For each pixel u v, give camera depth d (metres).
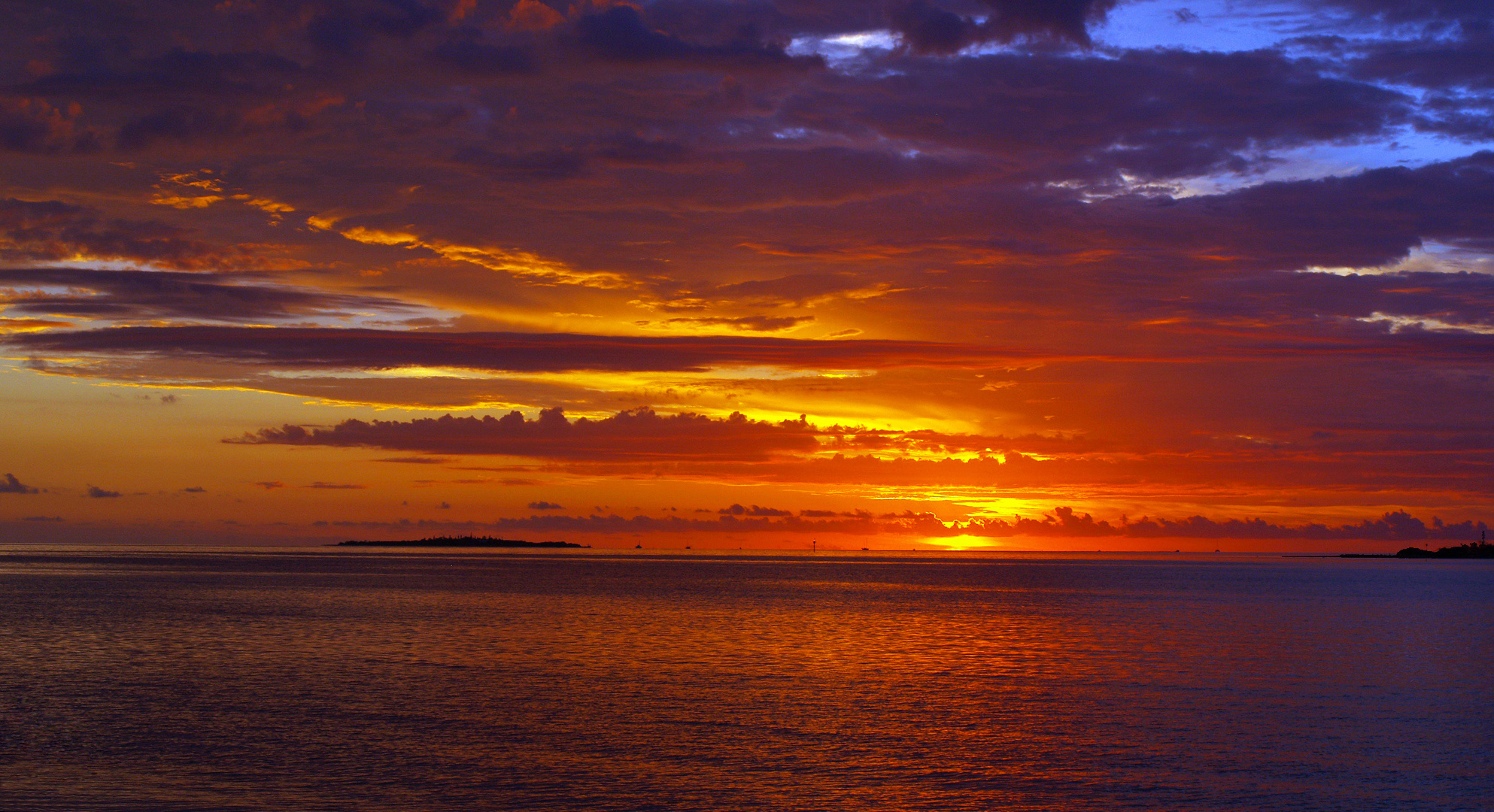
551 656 53.75
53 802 25.86
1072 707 39.69
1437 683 46.38
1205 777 29.45
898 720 36.81
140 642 57.75
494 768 29.45
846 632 68.94
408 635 63.28
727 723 36.09
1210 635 68.00
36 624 67.75
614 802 26.41
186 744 31.98
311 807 25.59
